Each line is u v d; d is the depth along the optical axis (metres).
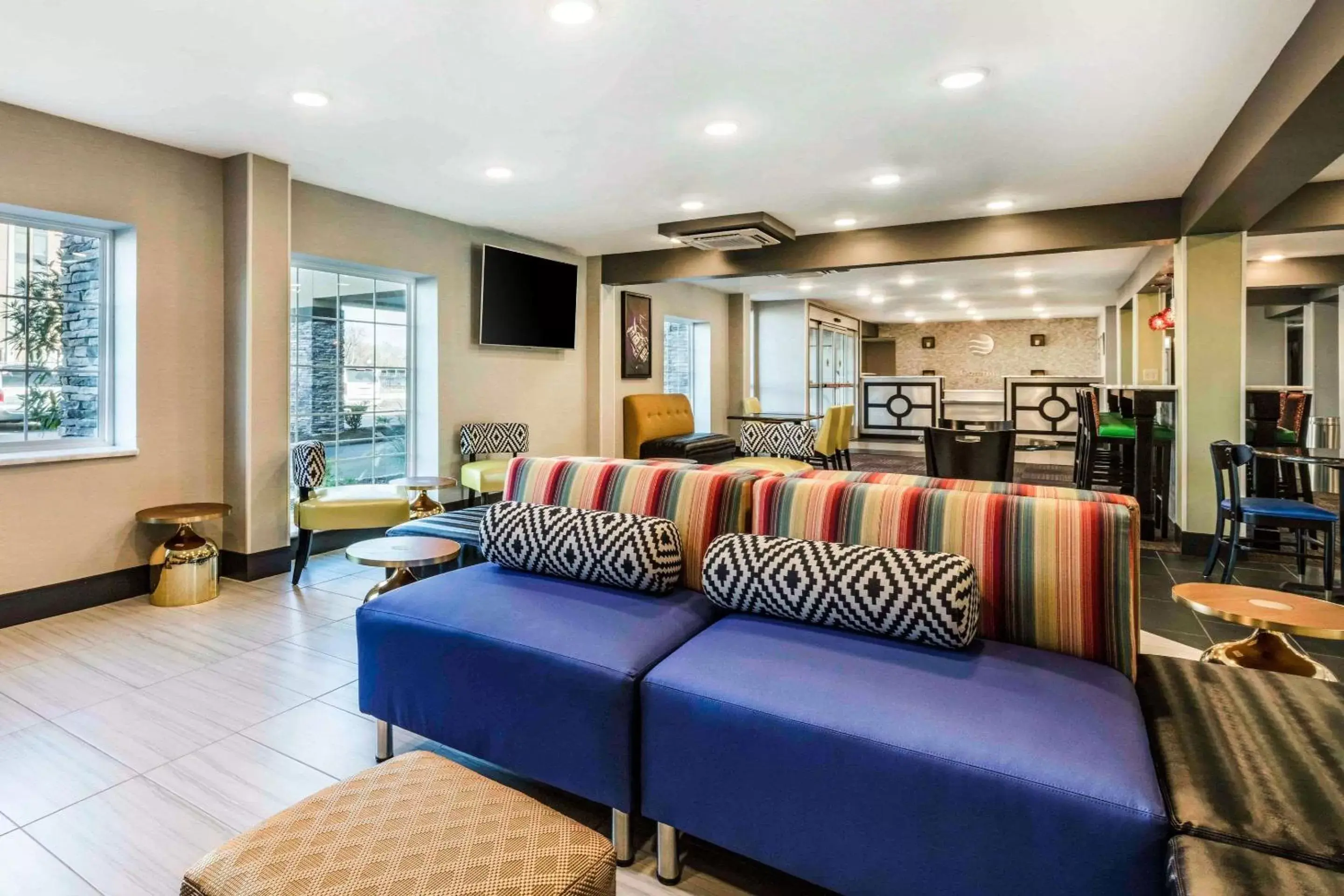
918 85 2.95
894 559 1.73
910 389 11.88
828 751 1.37
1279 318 9.17
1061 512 1.72
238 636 3.11
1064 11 2.38
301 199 4.32
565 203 4.86
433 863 1.04
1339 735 1.33
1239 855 1.02
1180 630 3.26
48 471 3.29
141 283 3.56
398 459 5.26
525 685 1.76
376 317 5.09
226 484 3.95
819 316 10.67
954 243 5.31
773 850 1.45
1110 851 1.13
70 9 2.35
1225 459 3.88
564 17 2.41
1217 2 2.31
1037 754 1.24
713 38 2.56
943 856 1.27
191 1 2.30
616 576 2.07
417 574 3.47
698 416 9.23
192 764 2.07
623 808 1.64
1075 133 3.48
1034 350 13.42
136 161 3.53
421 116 3.28
